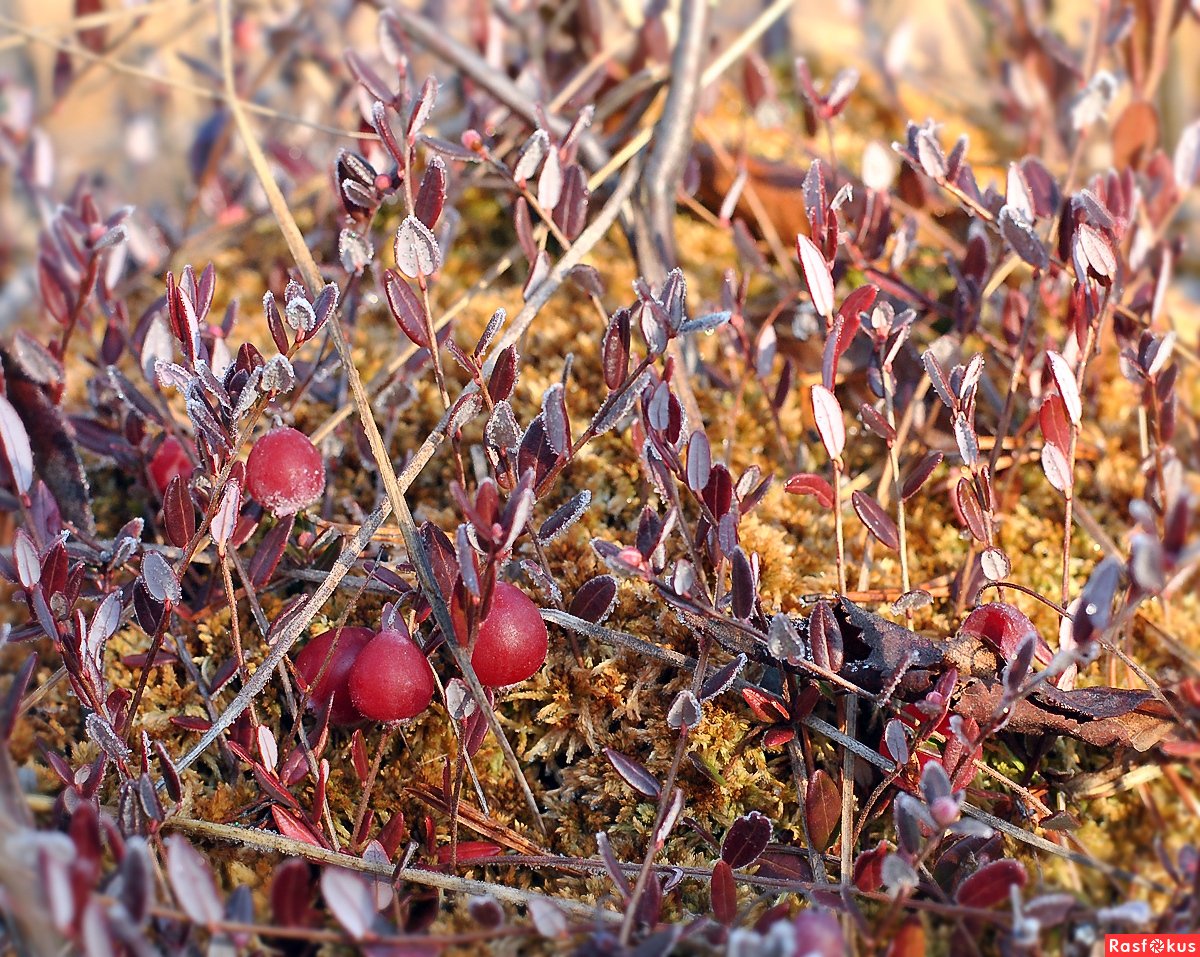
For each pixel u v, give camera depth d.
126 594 0.42
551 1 0.54
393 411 0.45
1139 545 0.36
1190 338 0.50
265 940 0.39
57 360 0.44
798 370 0.48
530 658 0.39
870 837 0.41
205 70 0.52
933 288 0.50
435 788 0.41
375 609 0.44
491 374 0.40
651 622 0.43
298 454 0.39
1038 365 0.45
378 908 0.39
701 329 0.39
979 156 0.54
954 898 0.39
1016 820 0.41
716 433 0.47
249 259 0.52
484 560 0.39
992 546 0.41
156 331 0.43
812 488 0.41
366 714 0.39
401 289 0.39
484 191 0.53
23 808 0.39
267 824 0.41
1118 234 0.42
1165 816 0.42
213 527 0.39
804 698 0.41
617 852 0.42
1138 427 0.47
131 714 0.40
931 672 0.40
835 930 0.37
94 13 0.52
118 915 0.35
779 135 0.55
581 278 0.44
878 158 0.45
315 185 0.52
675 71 0.47
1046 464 0.40
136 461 0.44
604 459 0.46
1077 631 0.37
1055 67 0.52
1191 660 0.43
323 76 0.58
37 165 0.50
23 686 0.40
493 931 0.37
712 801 0.42
